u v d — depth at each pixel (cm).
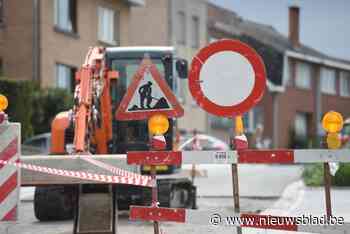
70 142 2842
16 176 1984
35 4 6291
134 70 2942
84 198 2262
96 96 2727
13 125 1983
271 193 3925
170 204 2761
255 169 5478
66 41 6631
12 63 6325
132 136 2912
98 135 2825
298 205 3005
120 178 2148
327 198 1588
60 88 6050
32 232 2469
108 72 2839
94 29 7056
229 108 1681
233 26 10512
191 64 1694
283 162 1599
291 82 11062
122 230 2458
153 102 1933
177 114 1928
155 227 1752
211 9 10431
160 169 2750
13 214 1986
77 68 6756
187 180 3038
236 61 1680
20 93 5462
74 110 2661
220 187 4281
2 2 6362
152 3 9062
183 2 9369
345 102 12081
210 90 1686
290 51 10900
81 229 2169
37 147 5331
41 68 6294
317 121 11500
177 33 9262
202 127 9475
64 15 6650
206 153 1669
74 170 2169
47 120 5884
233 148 1706
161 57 2944
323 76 11731
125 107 1939
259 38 10912
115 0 7431
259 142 8475
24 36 6312
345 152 1570
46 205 2742
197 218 1700
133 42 8988
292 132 10950
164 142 1733
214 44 1689
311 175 4138
